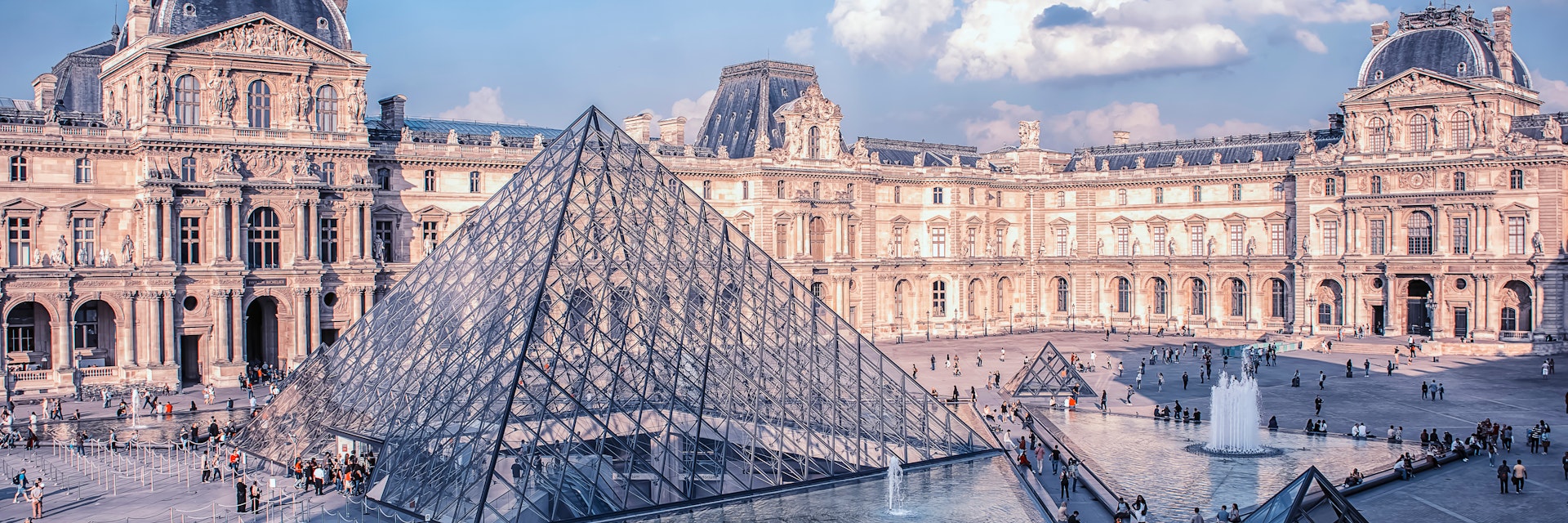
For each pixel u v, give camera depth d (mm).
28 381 126875
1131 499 84188
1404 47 172000
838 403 89062
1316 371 147125
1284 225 185125
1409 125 170250
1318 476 64750
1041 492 85000
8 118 139250
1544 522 78562
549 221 87562
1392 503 83500
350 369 94688
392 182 151250
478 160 156625
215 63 133875
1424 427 109625
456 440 74812
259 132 136750
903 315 193875
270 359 144250
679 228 94188
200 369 136500
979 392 133375
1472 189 163500
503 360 77188
